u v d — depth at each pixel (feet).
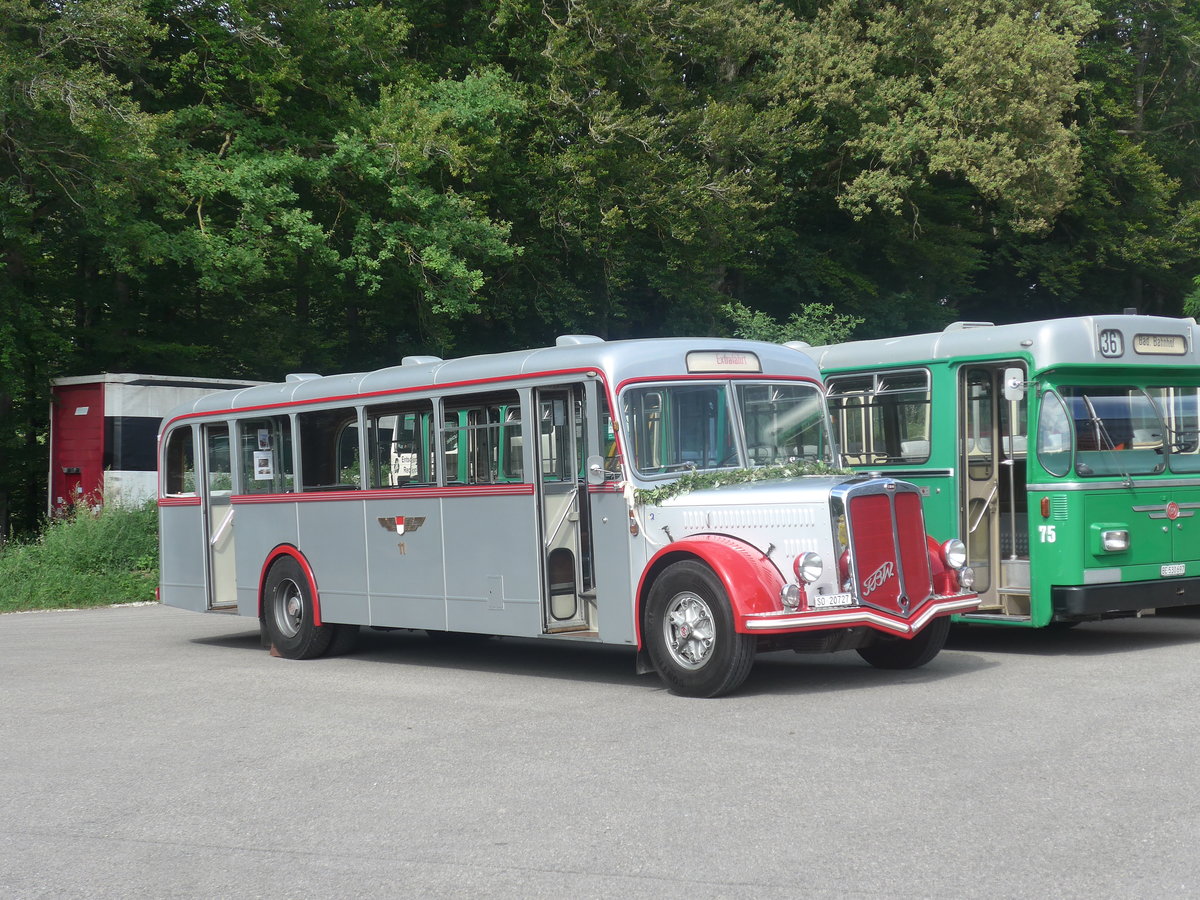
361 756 28.37
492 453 39.86
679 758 26.53
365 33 91.45
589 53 94.58
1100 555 40.65
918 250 126.31
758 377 38.68
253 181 81.76
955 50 110.32
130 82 79.15
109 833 22.93
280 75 85.30
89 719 34.71
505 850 20.59
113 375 80.59
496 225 92.43
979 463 43.27
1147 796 22.03
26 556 75.97
